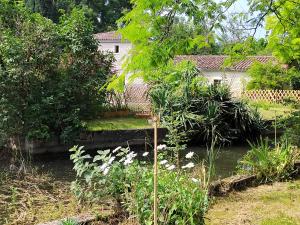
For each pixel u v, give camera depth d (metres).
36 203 6.66
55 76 11.98
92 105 12.59
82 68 12.68
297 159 8.41
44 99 11.17
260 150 7.89
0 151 11.38
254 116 16.22
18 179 8.42
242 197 6.63
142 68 4.39
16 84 10.95
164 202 4.58
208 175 6.56
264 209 6.11
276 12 5.60
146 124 14.60
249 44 5.73
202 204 4.73
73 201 6.49
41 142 11.41
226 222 5.52
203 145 14.60
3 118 10.73
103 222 5.11
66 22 13.11
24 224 5.70
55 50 11.96
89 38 13.00
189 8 4.44
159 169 5.29
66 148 11.97
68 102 11.85
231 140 15.26
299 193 6.91
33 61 11.20
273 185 7.38
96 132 12.58
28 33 11.59
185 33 4.59
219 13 4.79
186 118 14.02
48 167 10.34
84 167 5.76
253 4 5.27
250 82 26.92
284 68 25.78
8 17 12.29
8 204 6.64
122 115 16.45
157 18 4.37
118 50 36.31
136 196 4.84
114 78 4.61
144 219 4.64
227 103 15.38
